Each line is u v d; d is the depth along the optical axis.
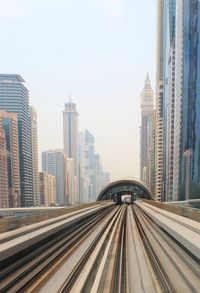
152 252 15.06
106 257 14.62
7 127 123.31
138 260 13.86
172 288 9.70
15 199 124.69
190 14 131.38
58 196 192.88
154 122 179.88
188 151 59.34
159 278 10.90
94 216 36.91
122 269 12.48
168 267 12.15
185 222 16.30
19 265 11.54
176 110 140.38
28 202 139.62
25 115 149.50
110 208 60.34
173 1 154.50
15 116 130.00
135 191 109.50
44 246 15.26
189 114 129.00
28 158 144.75
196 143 124.12
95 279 10.98
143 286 10.30
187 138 128.12
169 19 154.50
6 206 116.88
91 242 18.53
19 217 14.69
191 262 11.79
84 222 28.95
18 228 14.44
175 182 137.12
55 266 12.35
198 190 119.38
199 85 127.31
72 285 10.11
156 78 181.62
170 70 149.88
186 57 132.12
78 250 15.94
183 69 132.50
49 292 9.44
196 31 128.75
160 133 165.88
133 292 9.83
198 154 122.50
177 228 15.53
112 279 11.11
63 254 14.66
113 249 16.69
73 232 22.06
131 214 43.00
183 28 132.38
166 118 155.62
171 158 143.75
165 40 165.38
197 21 129.62
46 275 11.05
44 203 153.62
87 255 14.80
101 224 29.50
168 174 146.00
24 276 10.64
